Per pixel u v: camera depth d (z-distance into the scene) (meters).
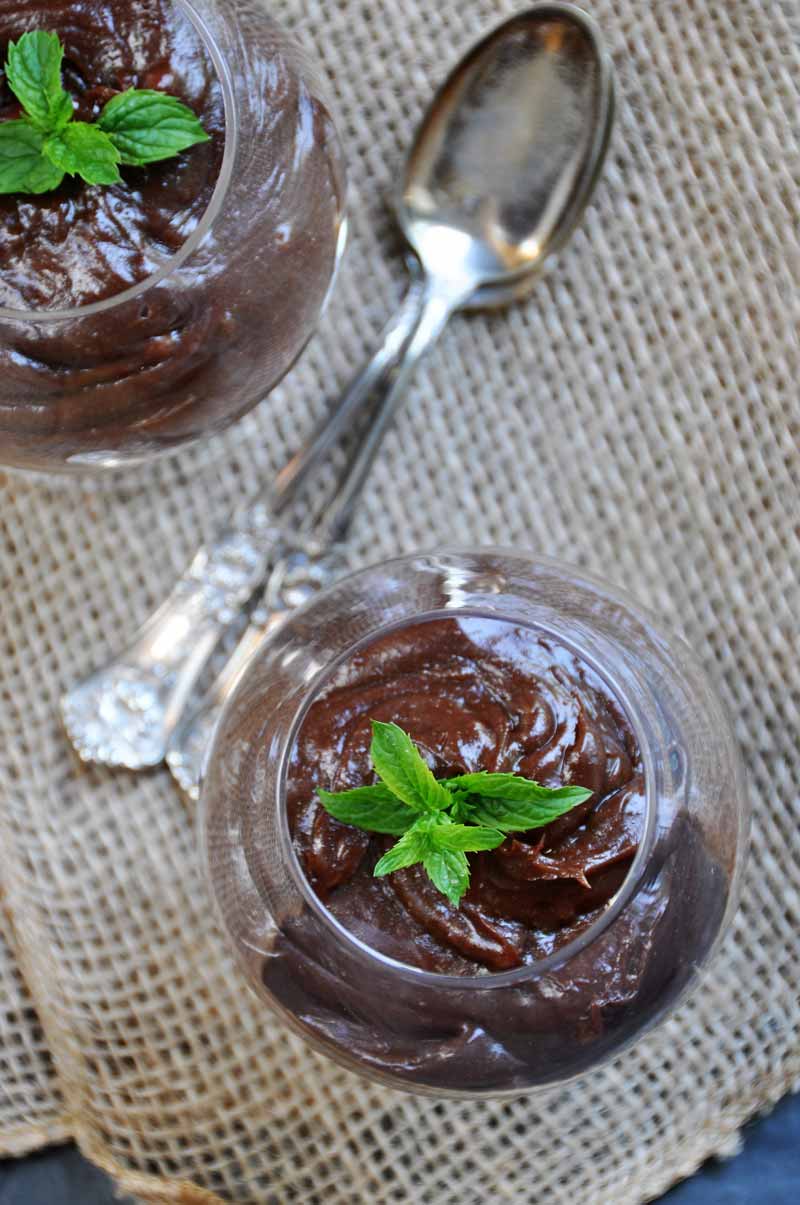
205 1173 0.58
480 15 0.59
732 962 0.58
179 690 0.58
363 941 0.50
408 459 0.59
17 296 0.51
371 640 0.51
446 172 0.58
